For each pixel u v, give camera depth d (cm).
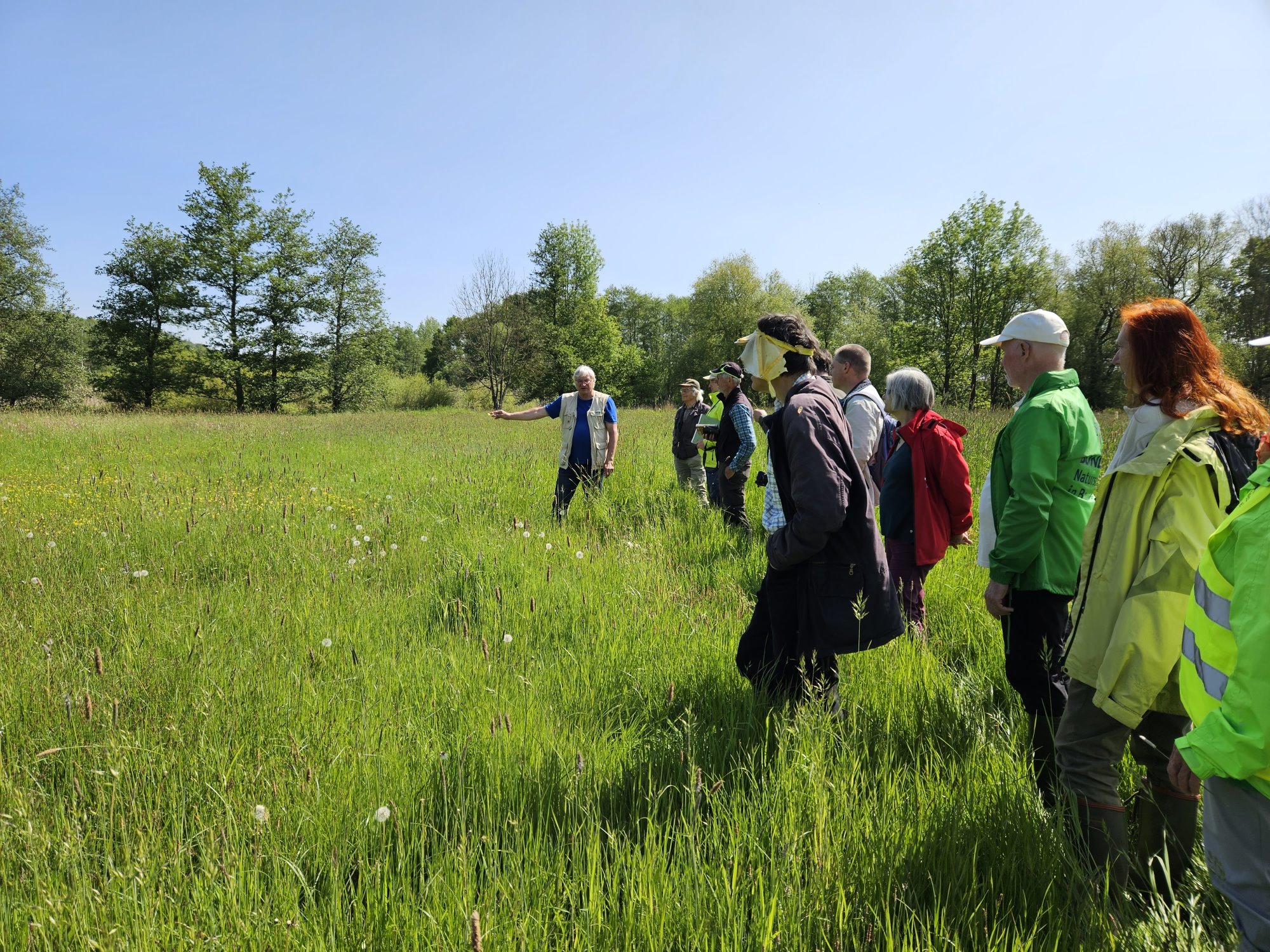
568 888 183
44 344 3950
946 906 171
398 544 568
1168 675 189
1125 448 208
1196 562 187
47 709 268
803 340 287
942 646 365
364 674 308
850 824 205
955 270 3953
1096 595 204
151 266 4181
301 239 4525
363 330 4772
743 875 186
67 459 1116
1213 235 4144
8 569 464
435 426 1997
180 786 225
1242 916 136
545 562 495
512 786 226
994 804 212
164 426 1897
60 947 161
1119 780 226
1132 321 208
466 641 359
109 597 399
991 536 292
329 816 210
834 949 164
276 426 1992
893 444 472
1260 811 133
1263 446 199
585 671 322
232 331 4391
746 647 308
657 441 1316
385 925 167
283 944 162
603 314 5694
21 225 3903
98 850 199
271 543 545
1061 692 248
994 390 3703
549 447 1320
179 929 166
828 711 270
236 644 338
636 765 246
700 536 612
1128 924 177
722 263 5816
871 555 270
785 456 277
